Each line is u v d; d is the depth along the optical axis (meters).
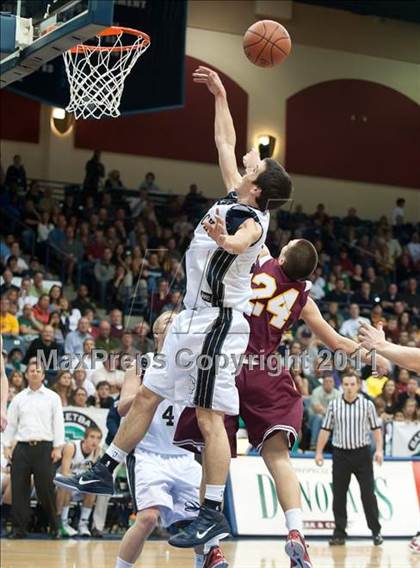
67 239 16.39
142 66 13.87
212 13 20.64
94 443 10.04
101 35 5.92
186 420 4.35
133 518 10.41
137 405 4.34
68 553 8.30
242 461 10.70
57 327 12.78
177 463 5.22
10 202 17.25
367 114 22.03
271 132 21.44
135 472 5.14
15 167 18.08
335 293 16.84
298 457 10.88
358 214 22.11
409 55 21.62
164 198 19.61
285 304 4.50
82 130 20.42
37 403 9.54
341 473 9.93
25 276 14.41
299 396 4.50
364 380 12.78
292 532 4.29
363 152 22.14
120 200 18.56
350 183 22.08
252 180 4.27
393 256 20.03
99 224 17.52
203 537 4.02
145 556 8.57
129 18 13.75
